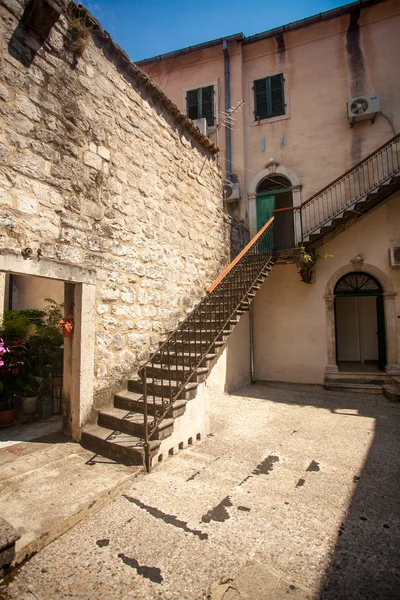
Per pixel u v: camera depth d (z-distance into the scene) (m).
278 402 6.53
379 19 8.61
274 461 3.74
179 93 10.23
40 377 4.90
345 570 2.10
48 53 3.76
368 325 10.11
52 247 3.65
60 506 2.62
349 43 8.85
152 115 5.48
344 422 5.24
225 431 4.78
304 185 8.99
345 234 8.32
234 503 2.87
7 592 1.93
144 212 5.14
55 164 3.75
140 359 4.90
